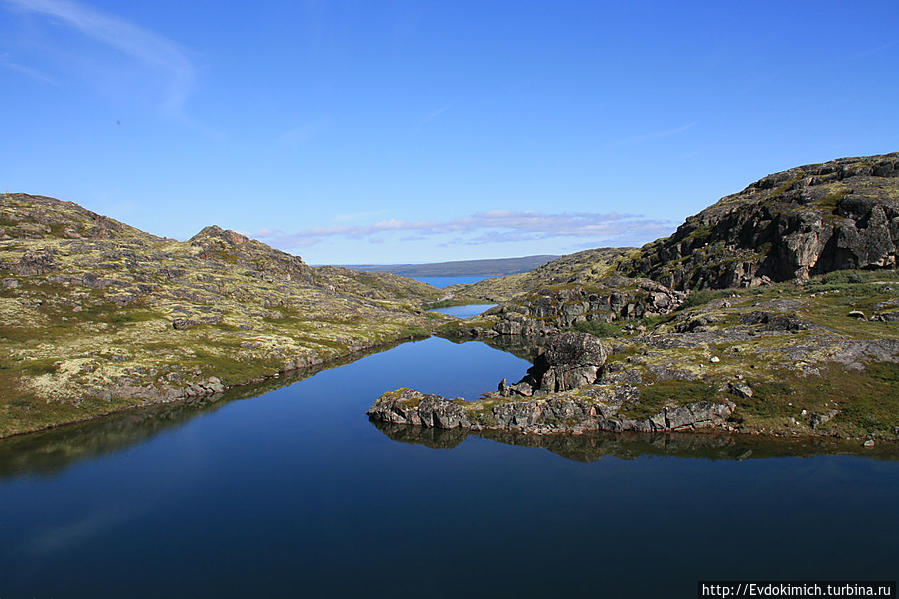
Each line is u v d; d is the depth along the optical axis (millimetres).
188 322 142875
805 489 52562
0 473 66000
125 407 96750
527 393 89250
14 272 142125
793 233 140250
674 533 46000
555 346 95875
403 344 182750
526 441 73438
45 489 60875
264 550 46219
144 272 173000
